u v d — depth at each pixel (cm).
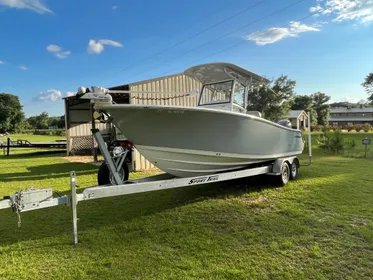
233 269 245
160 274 239
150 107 341
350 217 378
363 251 277
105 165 428
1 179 716
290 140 632
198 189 563
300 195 495
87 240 317
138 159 820
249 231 337
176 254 278
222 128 432
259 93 3297
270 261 260
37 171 848
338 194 495
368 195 487
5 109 6412
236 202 464
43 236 330
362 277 230
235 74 520
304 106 5138
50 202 299
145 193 538
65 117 1398
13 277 239
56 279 236
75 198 308
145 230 347
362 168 787
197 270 245
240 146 478
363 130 3472
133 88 853
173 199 494
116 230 348
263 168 540
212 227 354
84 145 1461
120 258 271
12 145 1484
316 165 848
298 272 239
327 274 236
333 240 304
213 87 556
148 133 379
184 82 984
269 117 3331
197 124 399
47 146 1580
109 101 331
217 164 477
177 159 427
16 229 354
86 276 240
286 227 345
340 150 1198
